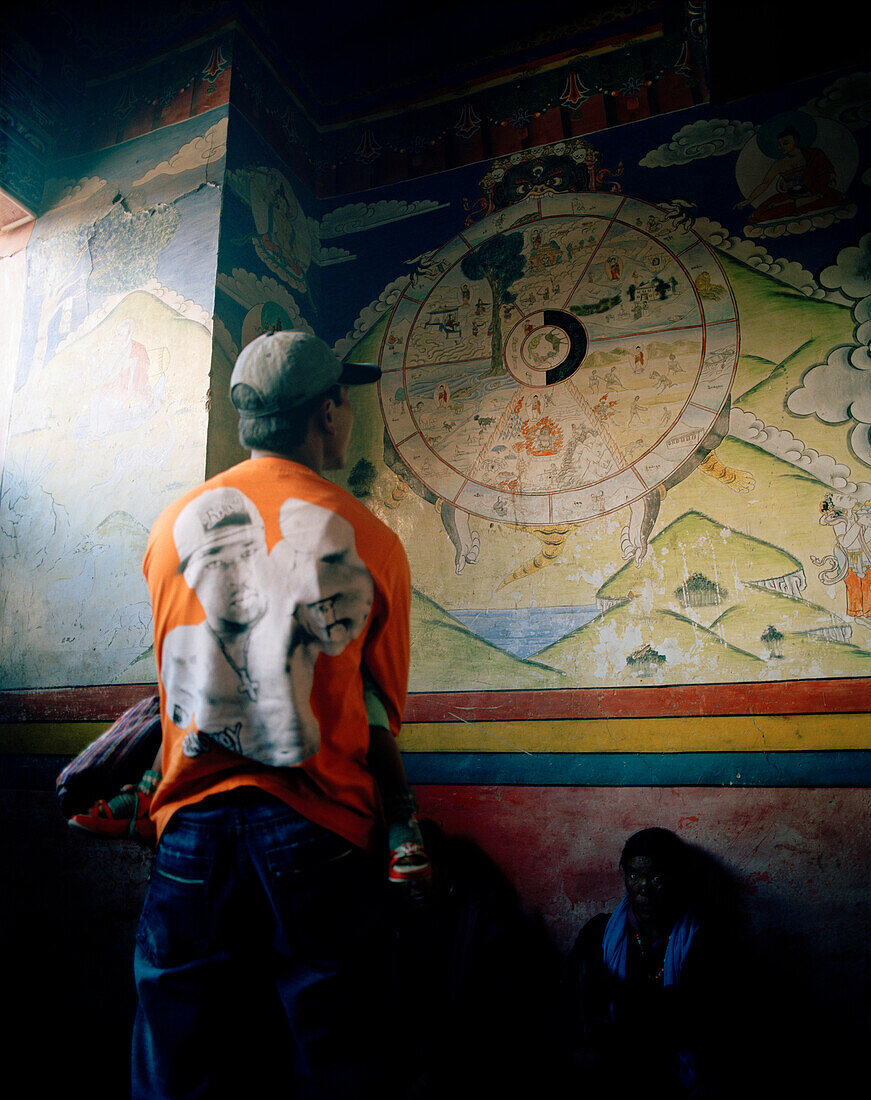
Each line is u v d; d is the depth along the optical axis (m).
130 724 1.52
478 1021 2.97
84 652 3.71
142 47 4.45
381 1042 1.24
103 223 4.22
